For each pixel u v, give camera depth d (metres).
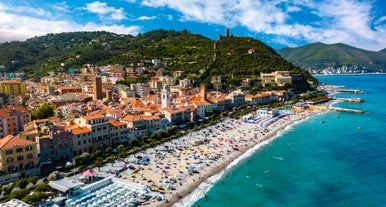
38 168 104.94
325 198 93.25
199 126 178.88
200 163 120.19
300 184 103.56
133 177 103.94
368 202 90.12
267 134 169.25
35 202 79.56
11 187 89.81
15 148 100.25
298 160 126.88
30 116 163.12
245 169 116.38
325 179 107.56
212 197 92.88
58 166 112.31
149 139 147.38
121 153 124.56
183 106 197.25
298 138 161.62
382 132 173.12
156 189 95.25
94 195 88.62
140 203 86.06
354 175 110.69
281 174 111.81
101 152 124.44
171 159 123.50
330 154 134.62
